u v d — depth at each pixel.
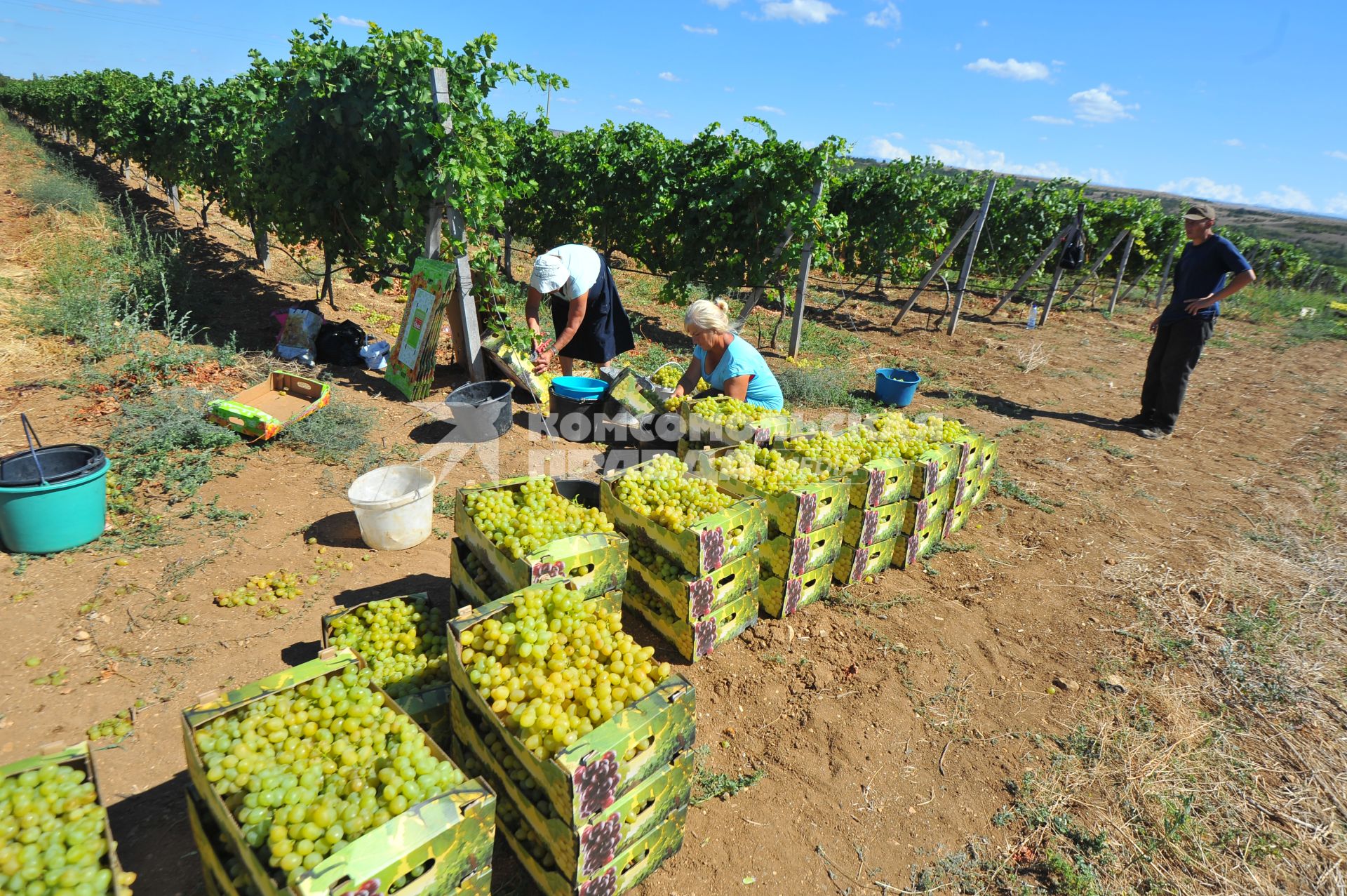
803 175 10.51
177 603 4.02
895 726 3.70
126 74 22.66
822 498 4.31
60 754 2.26
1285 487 7.19
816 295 17.06
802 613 4.55
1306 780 3.51
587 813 2.31
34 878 1.92
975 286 20.73
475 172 7.45
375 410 7.03
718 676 3.93
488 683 2.62
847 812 3.20
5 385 6.25
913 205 14.09
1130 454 7.87
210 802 2.14
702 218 11.84
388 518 4.60
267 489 5.32
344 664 2.69
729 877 2.85
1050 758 3.56
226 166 11.84
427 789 2.17
